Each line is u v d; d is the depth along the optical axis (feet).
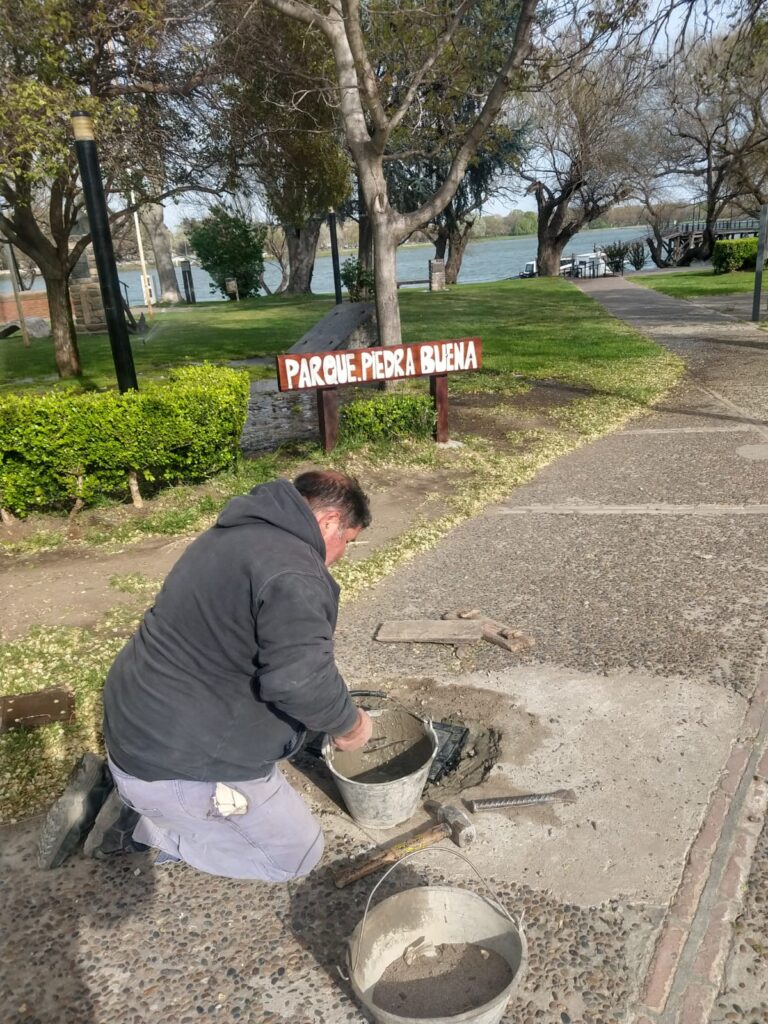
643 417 29.96
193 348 55.11
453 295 88.48
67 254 42.57
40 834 8.96
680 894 8.19
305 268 119.14
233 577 6.49
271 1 28.25
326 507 7.16
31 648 13.89
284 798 7.70
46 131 24.40
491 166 98.73
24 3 25.94
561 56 31.12
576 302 74.69
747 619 13.78
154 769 6.89
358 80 28.96
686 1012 6.98
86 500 20.48
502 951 7.37
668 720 11.05
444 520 19.75
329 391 24.58
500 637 13.39
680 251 142.20
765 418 28.37
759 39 33.40
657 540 17.75
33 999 7.45
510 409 31.83
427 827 9.34
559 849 8.87
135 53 32.73
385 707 11.64
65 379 44.01
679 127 97.86
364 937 6.98
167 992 7.45
